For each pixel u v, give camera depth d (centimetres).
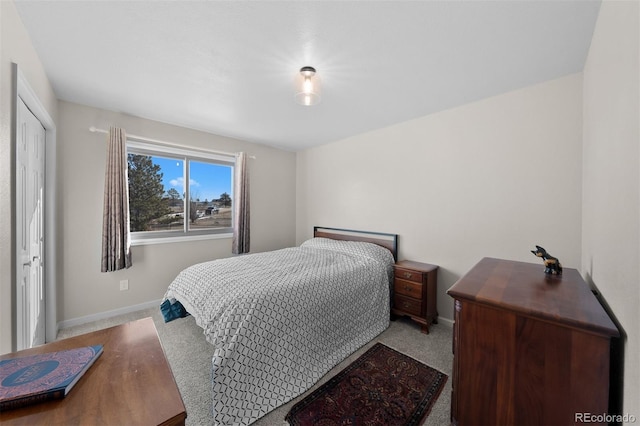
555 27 140
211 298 178
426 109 257
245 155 357
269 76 193
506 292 107
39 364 74
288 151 427
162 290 302
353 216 351
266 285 185
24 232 164
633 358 73
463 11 128
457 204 253
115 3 125
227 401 139
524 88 212
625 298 81
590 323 80
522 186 215
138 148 287
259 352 155
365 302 234
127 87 212
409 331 247
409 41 152
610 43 107
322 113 268
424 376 180
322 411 149
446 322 260
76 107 245
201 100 237
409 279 255
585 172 172
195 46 158
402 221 298
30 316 177
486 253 236
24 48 142
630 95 82
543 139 204
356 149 345
